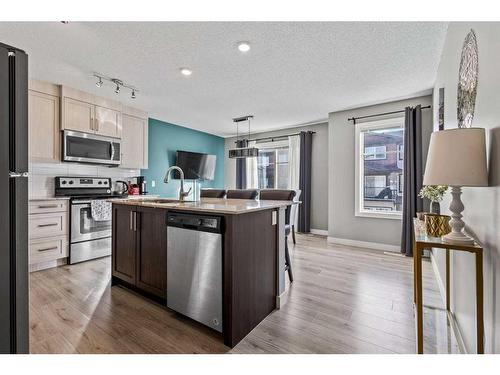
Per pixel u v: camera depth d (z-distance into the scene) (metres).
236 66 2.82
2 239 1.00
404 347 1.63
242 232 1.76
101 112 3.78
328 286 2.61
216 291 1.72
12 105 1.03
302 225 5.54
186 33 2.20
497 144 1.09
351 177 4.38
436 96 3.08
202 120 5.25
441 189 2.31
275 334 1.78
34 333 1.76
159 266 2.16
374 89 3.50
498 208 1.09
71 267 3.19
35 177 3.42
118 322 1.92
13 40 2.30
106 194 4.08
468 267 1.53
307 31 2.17
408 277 2.86
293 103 4.10
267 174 6.44
